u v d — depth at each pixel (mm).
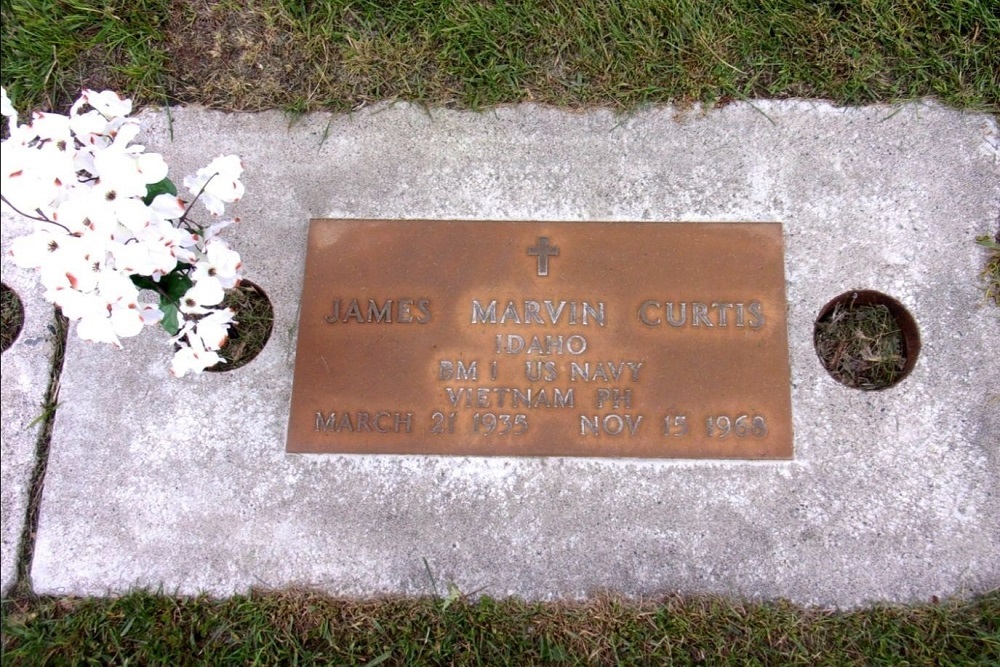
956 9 2344
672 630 2072
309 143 2318
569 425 2125
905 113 2293
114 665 2107
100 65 2400
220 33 2400
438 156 2301
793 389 2158
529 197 2264
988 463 2127
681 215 2242
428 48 2379
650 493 2117
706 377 2133
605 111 2316
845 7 2373
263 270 2252
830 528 2102
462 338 2166
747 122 2295
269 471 2152
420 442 2127
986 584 2084
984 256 2219
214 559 2131
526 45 2385
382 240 2236
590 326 2162
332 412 2146
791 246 2223
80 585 2135
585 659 2076
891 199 2246
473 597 2105
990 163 2262
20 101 2379
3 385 2242
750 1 2377
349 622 2105
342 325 2188
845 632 2064
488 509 2123
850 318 2283
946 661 2039
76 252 1615
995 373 2164
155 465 2168
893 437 2139
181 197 2291
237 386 2199
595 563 2102
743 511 2109
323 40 2381
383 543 2121
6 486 2199
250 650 2105
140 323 1715
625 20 2381
